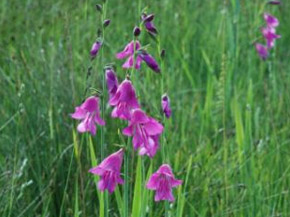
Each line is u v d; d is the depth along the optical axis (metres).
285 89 1.39
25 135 1.15
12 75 1.33
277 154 1.16
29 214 1.03
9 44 1.50
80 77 1.34
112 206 1.06
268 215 1.05
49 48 1.52
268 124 1.28
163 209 1.03
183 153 1.17
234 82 1.42
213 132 1.31
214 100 1.45
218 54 1.62
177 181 0.80
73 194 1.07
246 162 1.13
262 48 1.52
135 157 1.12
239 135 1.17
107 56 1.51
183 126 1.25
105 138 1.16
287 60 1.66
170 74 1.53
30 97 1.23
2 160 1.14
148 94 1.29
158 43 0.84
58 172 1.10
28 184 1.02
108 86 0.81
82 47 1.57
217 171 1.13
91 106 0.81
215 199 1.08
